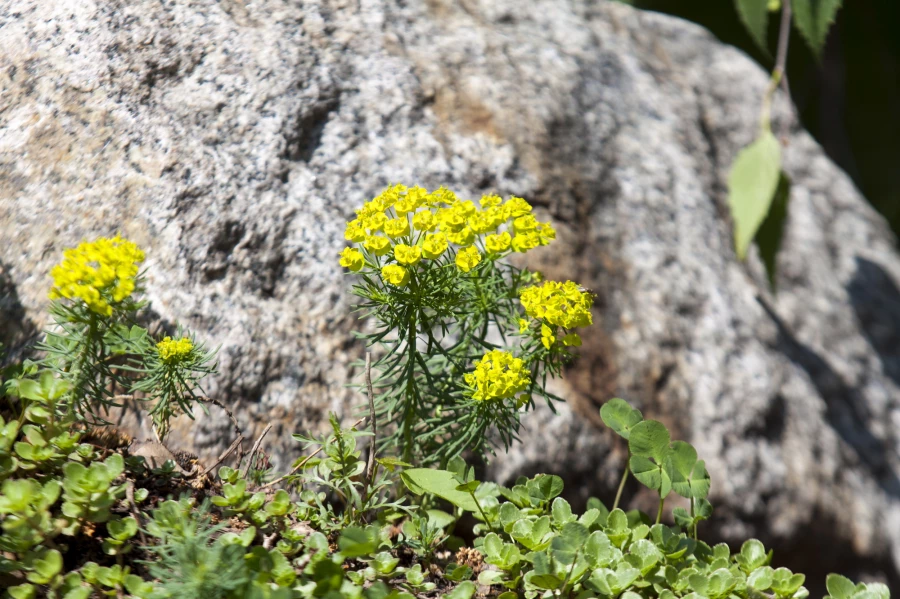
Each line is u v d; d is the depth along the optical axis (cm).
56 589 98
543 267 113
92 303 100
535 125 117
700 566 104
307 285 109
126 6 111
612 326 114
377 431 107
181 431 105
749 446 114
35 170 107
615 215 117
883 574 116
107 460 100
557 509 104
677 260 117
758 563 104
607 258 116
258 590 98
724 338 116
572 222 115
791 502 114
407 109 114
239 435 105
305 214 110
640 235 117
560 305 102
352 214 111
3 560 98
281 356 107
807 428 116
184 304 107
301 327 108
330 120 112
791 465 115
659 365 114
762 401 115
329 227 110
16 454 101
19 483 98
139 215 107
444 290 103
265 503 103
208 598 97
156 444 104
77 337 102
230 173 109
